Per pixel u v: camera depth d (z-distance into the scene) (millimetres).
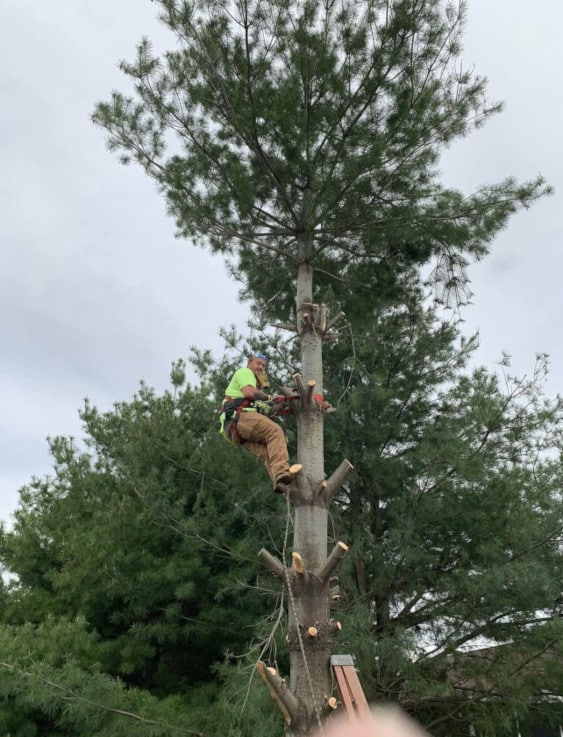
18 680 7559
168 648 11086
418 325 10961
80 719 7891
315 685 4809
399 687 9047
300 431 5703
